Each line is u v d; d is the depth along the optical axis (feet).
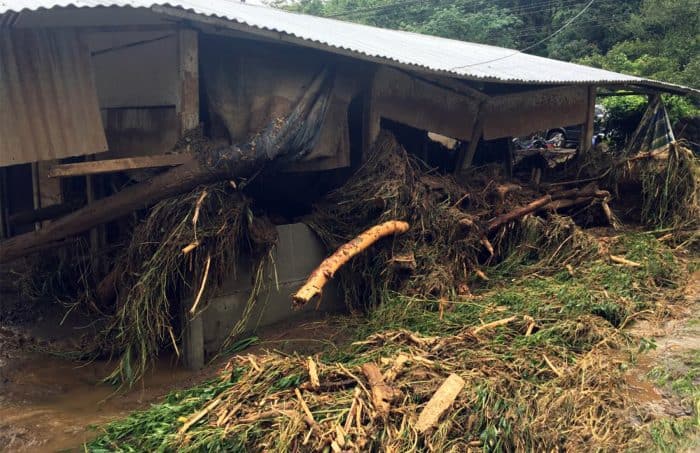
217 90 23.00
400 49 30.89
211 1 29.04
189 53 20.88
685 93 39.24
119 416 16.80
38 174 30.94
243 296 21.72
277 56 24.16
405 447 12.60
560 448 13.42
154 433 13.83
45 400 18.02
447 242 24.71
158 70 22.04
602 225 32.27
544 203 29.12
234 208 20.48
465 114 32.32
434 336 19.24
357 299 24.21
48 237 21.90
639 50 79.92
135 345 19.43
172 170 20.40
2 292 27.61
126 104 22.71
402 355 16.20
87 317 24.26
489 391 14.40
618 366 17.31
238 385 15.05
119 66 22.34
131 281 19.90
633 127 46.80
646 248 26.99
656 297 23.08
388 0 104.37
